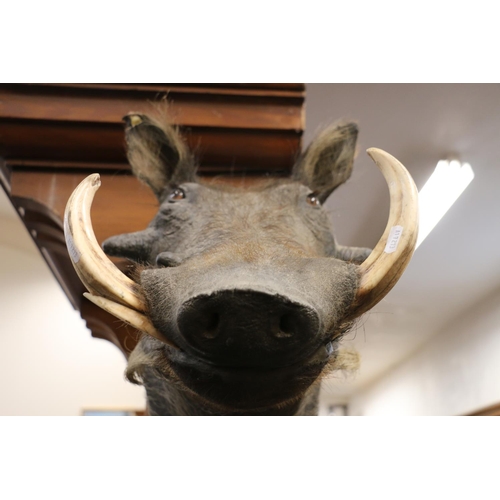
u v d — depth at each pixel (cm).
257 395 45
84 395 198
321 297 44
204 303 40
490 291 83
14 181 90
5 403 192
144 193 92
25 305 204
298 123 89
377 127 88
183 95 88
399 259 48
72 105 86
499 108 78
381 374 102
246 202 69
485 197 80
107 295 50
